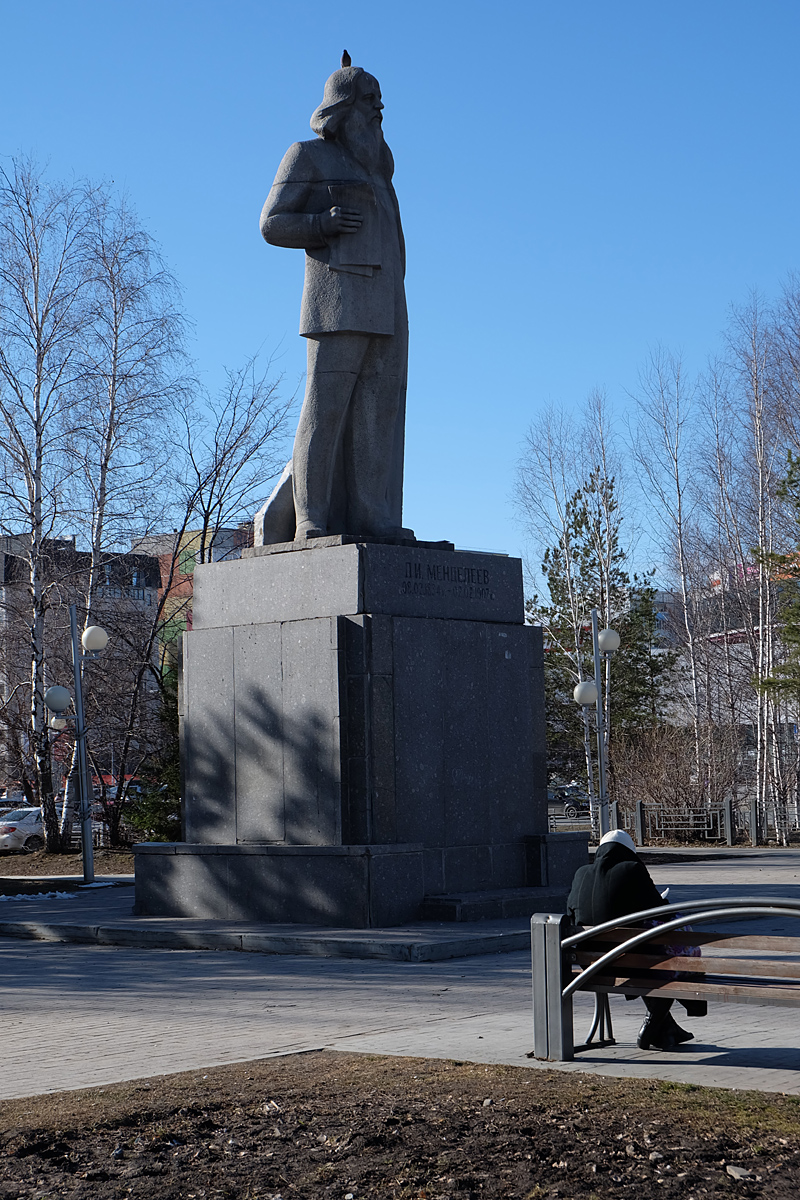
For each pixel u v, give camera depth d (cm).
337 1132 584
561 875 1514
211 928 1372
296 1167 542
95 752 3606
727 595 4431
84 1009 991
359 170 1541
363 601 1410
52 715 3369
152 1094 667
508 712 1528
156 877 1548
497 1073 690
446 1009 927
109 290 3195
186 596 3722
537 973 743
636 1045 772
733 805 3403
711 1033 812
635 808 3475
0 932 1552
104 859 3019
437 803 1433
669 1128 570
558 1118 592
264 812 1465
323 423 1520
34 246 3158
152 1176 539
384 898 1337
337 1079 686
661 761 3581
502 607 1559
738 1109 597
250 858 1440
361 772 1379
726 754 3828
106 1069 759
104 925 1445
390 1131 581
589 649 4422
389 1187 516
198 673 1553
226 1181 529
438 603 1484
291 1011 940
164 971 1182
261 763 1473
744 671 4359
